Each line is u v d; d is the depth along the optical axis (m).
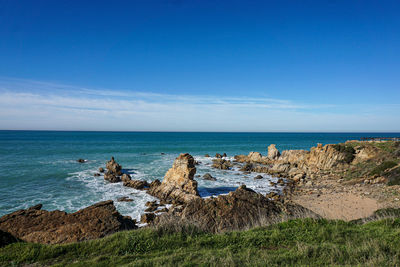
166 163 59.00
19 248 8.99
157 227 10.72
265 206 16.55
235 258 7.63
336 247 8.22
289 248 8.93
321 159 49.16
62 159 60.19
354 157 46.72
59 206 26.50
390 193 26.12
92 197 30.19
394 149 43.31
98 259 8.12
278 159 64.12
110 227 13.77
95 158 64.12
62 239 12.39
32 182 36.59
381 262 6.95
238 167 56.78
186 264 7.32
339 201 26.92
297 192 34.16
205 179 42.62
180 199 29.59
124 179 38.38
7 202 27.25
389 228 10.76
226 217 14.63
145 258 8.17
